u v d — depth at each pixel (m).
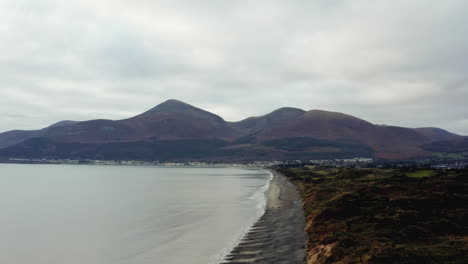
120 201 92.12
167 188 136.75
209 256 34.19
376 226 36.03
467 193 53.34
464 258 25.17
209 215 63.31
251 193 106.88
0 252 39.62
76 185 156.38
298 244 35.81
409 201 45.69
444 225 35.06
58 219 62.88
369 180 86.12
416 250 27.14
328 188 74.81
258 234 42.78
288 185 125.12
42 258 37.09
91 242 43.81
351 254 27.52
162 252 37.31
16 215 68.44
